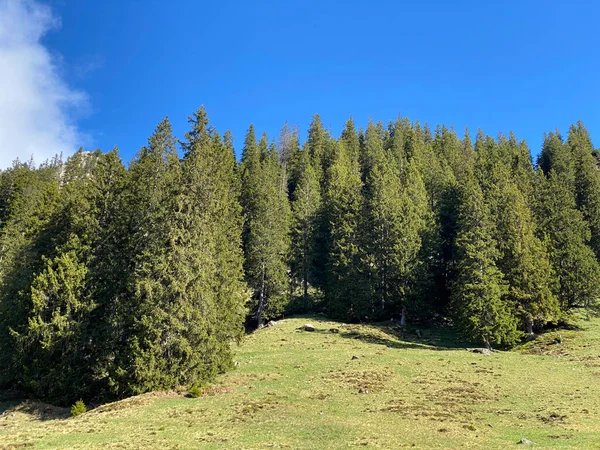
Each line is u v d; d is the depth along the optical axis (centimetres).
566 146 10556
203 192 3869
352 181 7775
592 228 6762
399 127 12962
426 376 3506
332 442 1956
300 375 3609
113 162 4203
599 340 4547
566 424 2162
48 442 2075
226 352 3738
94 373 3400
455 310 5316
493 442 1903
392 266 6222
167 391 3150
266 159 10131
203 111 4081
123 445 1958
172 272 3425
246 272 6525
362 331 5594
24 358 3500
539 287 5019
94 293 3700
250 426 2275
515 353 4556
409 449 1825
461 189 7156
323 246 7675
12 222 6244
